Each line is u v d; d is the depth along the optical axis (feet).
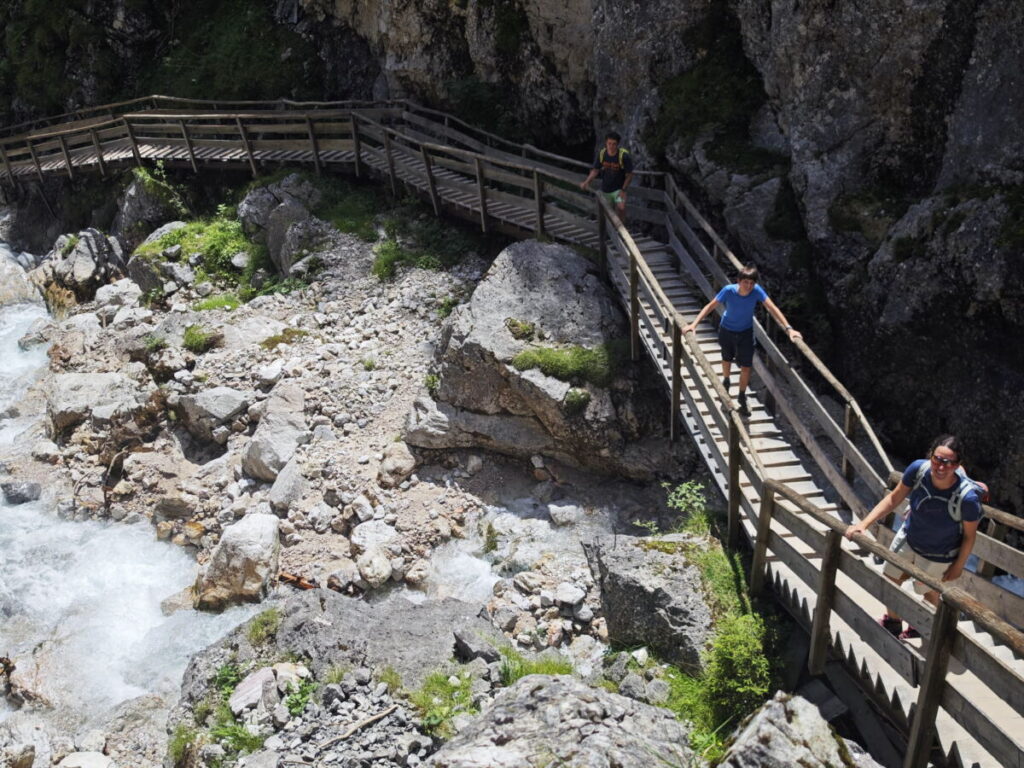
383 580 35.27
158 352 48.91
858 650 24.02
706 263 39.45
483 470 40.27
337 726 25.86
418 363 45.39
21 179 77.87
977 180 34.09
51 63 80.48
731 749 18.88
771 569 28.04
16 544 39.60
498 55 59.00
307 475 40.04
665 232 47.11
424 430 40.32
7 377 52.60
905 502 26.20
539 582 33.94
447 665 28.07
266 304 52.31
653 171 47.19
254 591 35.06
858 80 37.70
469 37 60.03
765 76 43.19
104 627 34.88
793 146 40.63
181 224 62.28
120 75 79.51
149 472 42.22
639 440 38.55
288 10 74.74
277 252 56.49
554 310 41.06
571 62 55.62
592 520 37.24
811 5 38.47
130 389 46.83
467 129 61.26
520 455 40.34
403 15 63.31
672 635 28.02
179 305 54.75
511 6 57.21
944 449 20.76
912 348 35.55
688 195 45.93
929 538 21.43
